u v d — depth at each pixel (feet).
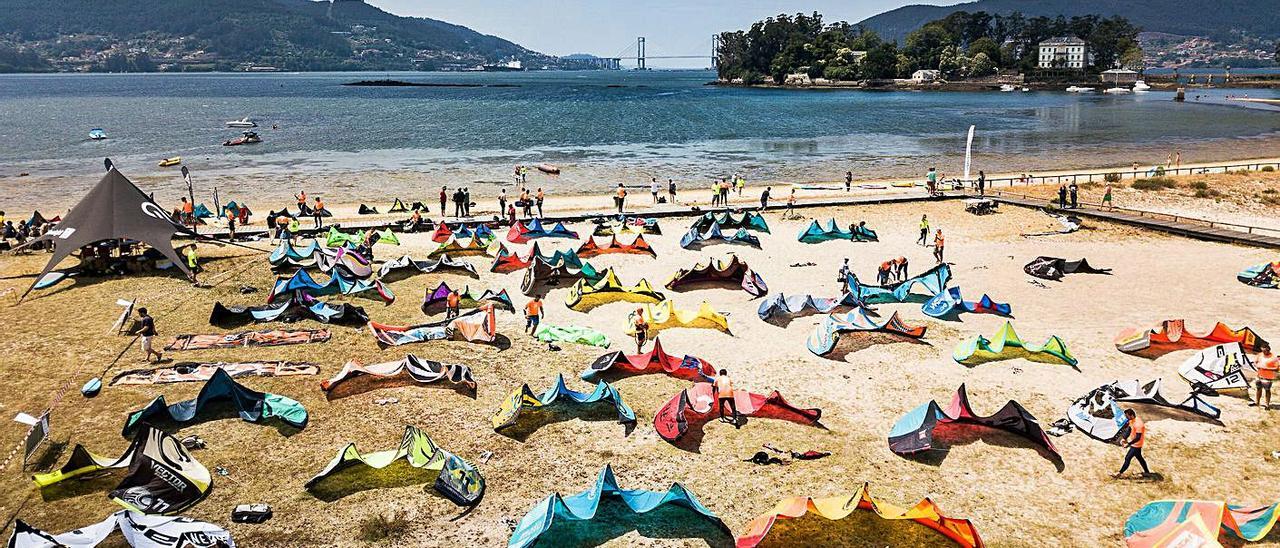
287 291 101.09
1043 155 272.31
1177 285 110.52
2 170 233.55
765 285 106.73
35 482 57.57
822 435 67.26
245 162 251.60
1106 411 68.49
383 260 123.13
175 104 565.53
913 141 316.60
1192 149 287.07
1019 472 61.67
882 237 140.67
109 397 72.28
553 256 112.68
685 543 53.01
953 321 96.22
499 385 76.64
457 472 58.75
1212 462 62.75
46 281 104.99
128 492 55.77
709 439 66.44
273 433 66.23
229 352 83.25
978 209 157.99
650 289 104.78
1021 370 80.84
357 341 87.15
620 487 59.47
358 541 52.90
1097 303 102.94
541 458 63.46
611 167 242.17
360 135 335.06
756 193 192.44
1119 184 185.88
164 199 187.01
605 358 80.07
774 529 53.72
